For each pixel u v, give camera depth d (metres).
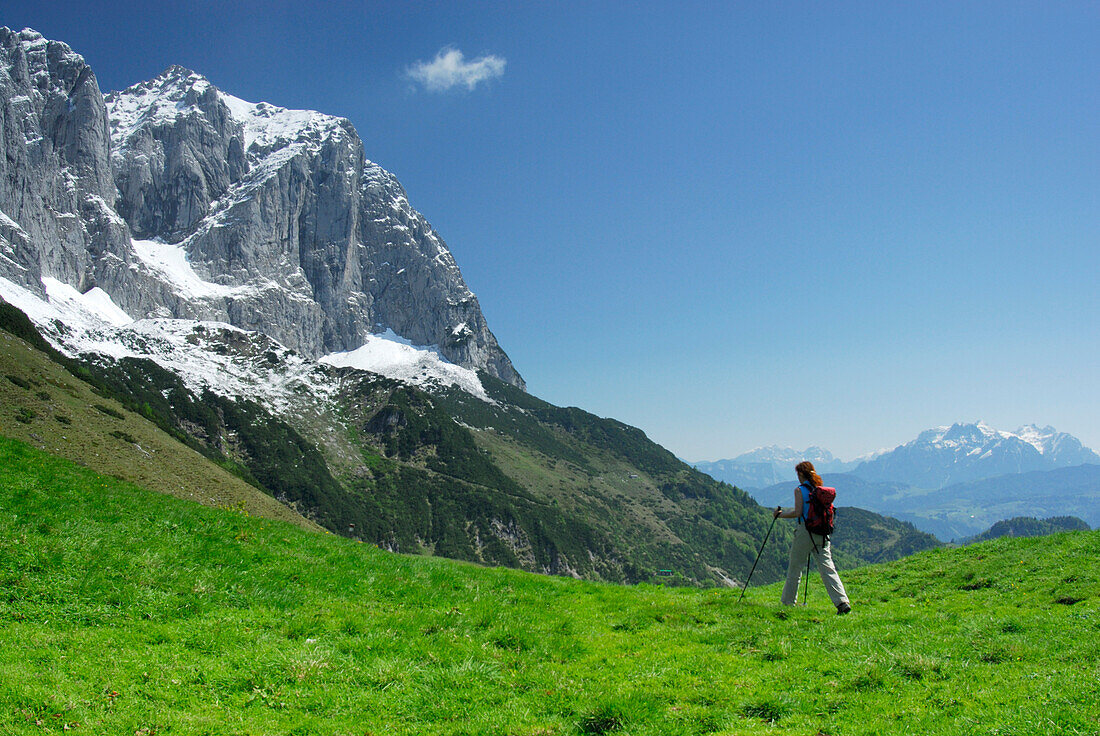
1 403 81.88
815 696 11.38
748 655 14.11
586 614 18.97
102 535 18.02
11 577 14.28
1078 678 10.44
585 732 10.31
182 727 9.81
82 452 81.06
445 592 20.14
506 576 23.89
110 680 10.95
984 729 9.10
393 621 15.34
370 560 22.75
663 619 17.67
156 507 22.52
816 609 19.05
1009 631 15.07
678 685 12.12
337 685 11.72
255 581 17.66
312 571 19.73
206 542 19.91
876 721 9.98
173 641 13.11
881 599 23.45
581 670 13.16
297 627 14.47
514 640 14.71
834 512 18.86
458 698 11.57
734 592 26.17
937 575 25.48
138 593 15.11
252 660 12.31
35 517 18.02
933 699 10.67
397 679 12.11
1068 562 22.41
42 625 12.97
